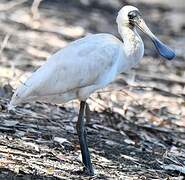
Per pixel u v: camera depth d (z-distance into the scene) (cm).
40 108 1412
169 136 1434
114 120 1448
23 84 1059
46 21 2528
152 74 2025
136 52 1159
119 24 1176
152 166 1195
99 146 1254
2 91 1473
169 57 1185
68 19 2666
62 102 1105
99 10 3044
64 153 1152
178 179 1138
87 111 1377
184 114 1634
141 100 1684
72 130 1304
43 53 2022
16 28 2292
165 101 1711
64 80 1072
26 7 2602
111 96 1644
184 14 3288
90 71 1088
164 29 2942
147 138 1380
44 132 1242
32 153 1111
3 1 2616
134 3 3362
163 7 3409
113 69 1123
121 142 1309
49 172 1040
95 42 1113
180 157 1287
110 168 1137
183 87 1922
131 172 1136
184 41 2706
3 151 1087
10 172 1002
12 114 1310
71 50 1095
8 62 1812
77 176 1054
